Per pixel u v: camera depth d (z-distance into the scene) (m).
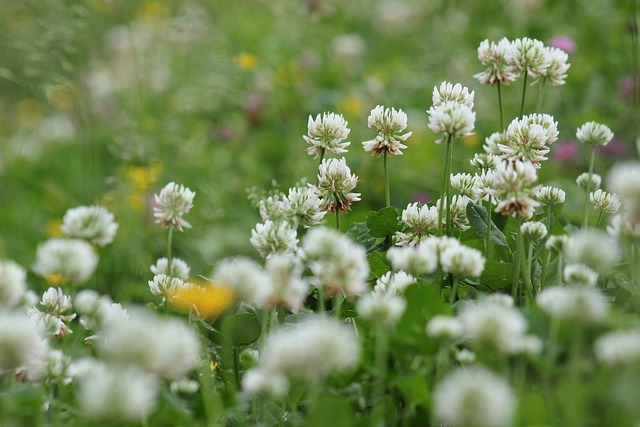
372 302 1.00
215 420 1.04
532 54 1.19
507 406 0.91
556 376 1.02
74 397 1.04
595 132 1.16
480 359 1.01
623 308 1.09
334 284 1.03
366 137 2.06
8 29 1.62
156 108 2.17
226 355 1.12
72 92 1.63
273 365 0.95
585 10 2.05
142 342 0.92
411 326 1.02
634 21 1.38
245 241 1.62
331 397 1.01
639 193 1.00
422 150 1.96
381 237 1.17
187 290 1.11
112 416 0.92
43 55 1.54
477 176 1.19
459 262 1.05
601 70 1.95
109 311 1.06
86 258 1.04
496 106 2.00
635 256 1.09
